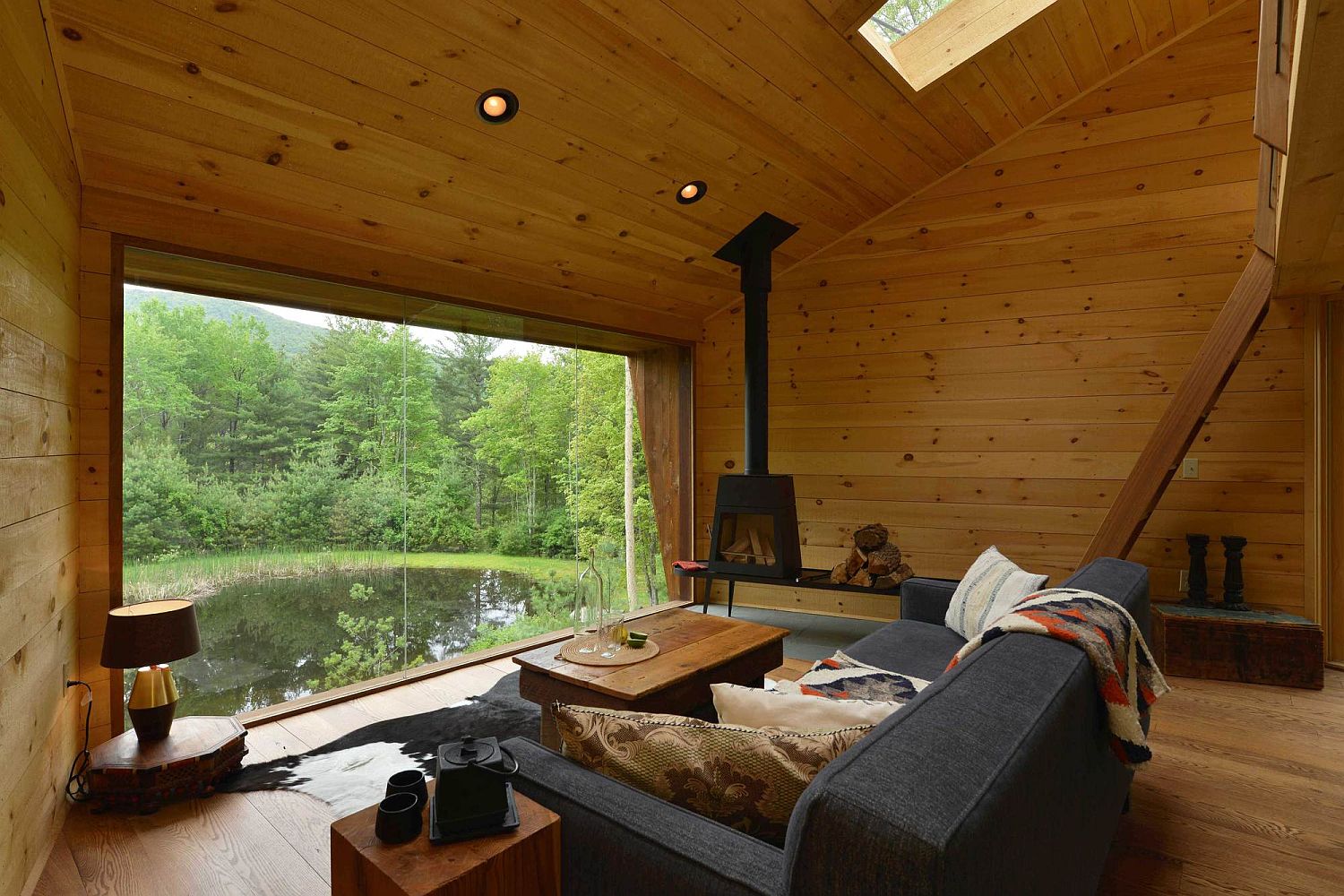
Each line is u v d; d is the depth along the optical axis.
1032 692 1.18
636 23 2.74
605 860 1.08
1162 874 1.99
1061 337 4.45
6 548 1.68
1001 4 3.50
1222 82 4.05
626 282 4.66
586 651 2.54
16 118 1.75
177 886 1.92
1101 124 4.33
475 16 2.48
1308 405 3.87
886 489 4.95
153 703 2.44
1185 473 4.14
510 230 3.69
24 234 1.82
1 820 1.64
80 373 2.47
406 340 3.62
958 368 4.73
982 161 4.64
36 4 1.88
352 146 2.82
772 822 1.14
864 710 1.33
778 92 3.38
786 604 5.30
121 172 2.54
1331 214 2.41
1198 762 2.69
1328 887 1.93
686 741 1.21
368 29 2.40
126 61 2.20
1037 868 1.02
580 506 4.66
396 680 3.49
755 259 4.60
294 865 2.02
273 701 3.08
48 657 2.07
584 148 3.29
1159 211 4.20
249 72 2.39
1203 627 3.65
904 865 0.76
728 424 5.54
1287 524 3.92
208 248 2.82
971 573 3.00
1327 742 2.86
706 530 5.56
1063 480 4.45
